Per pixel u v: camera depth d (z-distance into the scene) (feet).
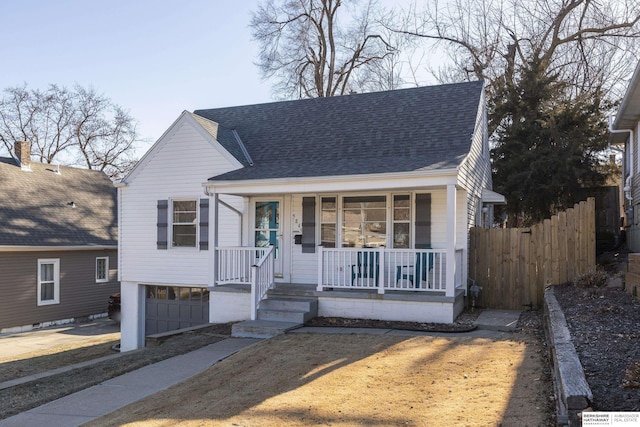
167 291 48.44
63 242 67.97
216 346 31.12
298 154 44.09
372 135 43.91
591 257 38.83
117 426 18.69
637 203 45.85
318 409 18.66
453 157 36.76
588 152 61.77
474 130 41.29
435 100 46.70
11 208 68.08
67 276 69.31
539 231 40.27
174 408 20.21
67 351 47.98
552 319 24.26
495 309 40.32
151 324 48.85
